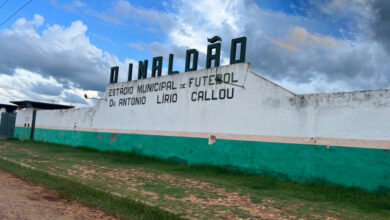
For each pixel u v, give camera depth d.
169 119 16.38
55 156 16.55
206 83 14.81
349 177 9.88
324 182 10.39
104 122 20.77
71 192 7.82
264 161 12.11
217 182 10.83
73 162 14.35
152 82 17.78
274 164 11.79
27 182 9.02
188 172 13.00
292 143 11.36
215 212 6.87
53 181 9.02
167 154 16.11
